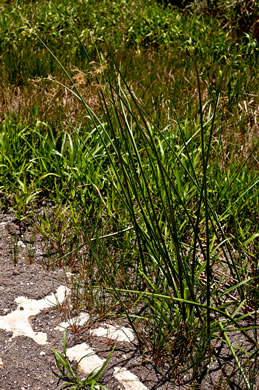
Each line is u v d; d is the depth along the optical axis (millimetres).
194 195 3303
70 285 2662
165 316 2234
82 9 7879
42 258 2885
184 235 3010
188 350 2205
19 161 3668
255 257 2768
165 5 8625
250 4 6379
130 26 7109
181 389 2051
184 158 3445
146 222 2322
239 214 3137
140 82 5102
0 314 2434
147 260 2734
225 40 6305
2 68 5297
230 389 2037
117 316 2439
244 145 3852
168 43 6605
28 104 4473
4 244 3002
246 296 2553
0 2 8242
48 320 2412
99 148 3529
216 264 2811
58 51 6008
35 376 2102
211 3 7504
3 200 3463
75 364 2158
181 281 2193
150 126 3781
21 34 6637
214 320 2367
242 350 2123
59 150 3879
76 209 3203
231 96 4680
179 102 4555
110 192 3350
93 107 4379
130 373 2119
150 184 3221
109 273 2672
